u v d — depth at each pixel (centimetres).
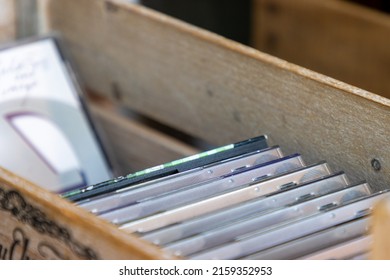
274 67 138
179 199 110
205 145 184
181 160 121
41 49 175
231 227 104
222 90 152
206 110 158
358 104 125
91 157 172
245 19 232
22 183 108
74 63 186
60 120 172
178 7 219
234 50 146
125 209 107
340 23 210
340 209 107
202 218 106
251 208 108
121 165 186
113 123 184
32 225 108
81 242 102
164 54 164
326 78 131
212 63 153
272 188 113
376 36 204
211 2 225
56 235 105
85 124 174
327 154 133
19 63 171
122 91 178
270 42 226
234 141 153
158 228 104
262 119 144
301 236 104
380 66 205
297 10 217
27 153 166
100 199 110
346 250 102
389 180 124
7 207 111
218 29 230
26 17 183
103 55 179
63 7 183
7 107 167
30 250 109
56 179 167
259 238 102
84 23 180
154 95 171
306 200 109
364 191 113
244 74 145
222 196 109
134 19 168
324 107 131
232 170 118
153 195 112
